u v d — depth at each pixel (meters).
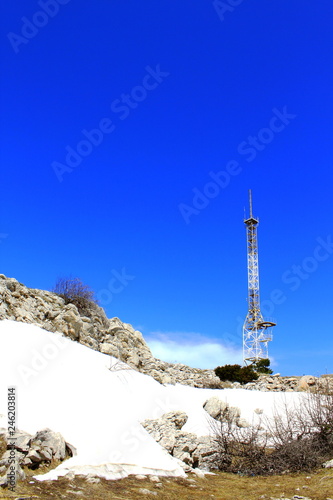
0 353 14.25
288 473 13.53
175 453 13.38
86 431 11.99
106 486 9.62
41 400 12.62
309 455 13.80
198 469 13.41
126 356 22.17
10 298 19.28
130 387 17.02
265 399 22.30
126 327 27.50
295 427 15.78
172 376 24.69
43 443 10.23
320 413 15.75
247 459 14.34
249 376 32.41
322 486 11.41
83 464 10.34
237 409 19.91
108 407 14.04
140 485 10.19
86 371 15.72
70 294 24.77
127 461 11.30
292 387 28.59
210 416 18.98
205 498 10.23
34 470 9.50
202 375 29.25
